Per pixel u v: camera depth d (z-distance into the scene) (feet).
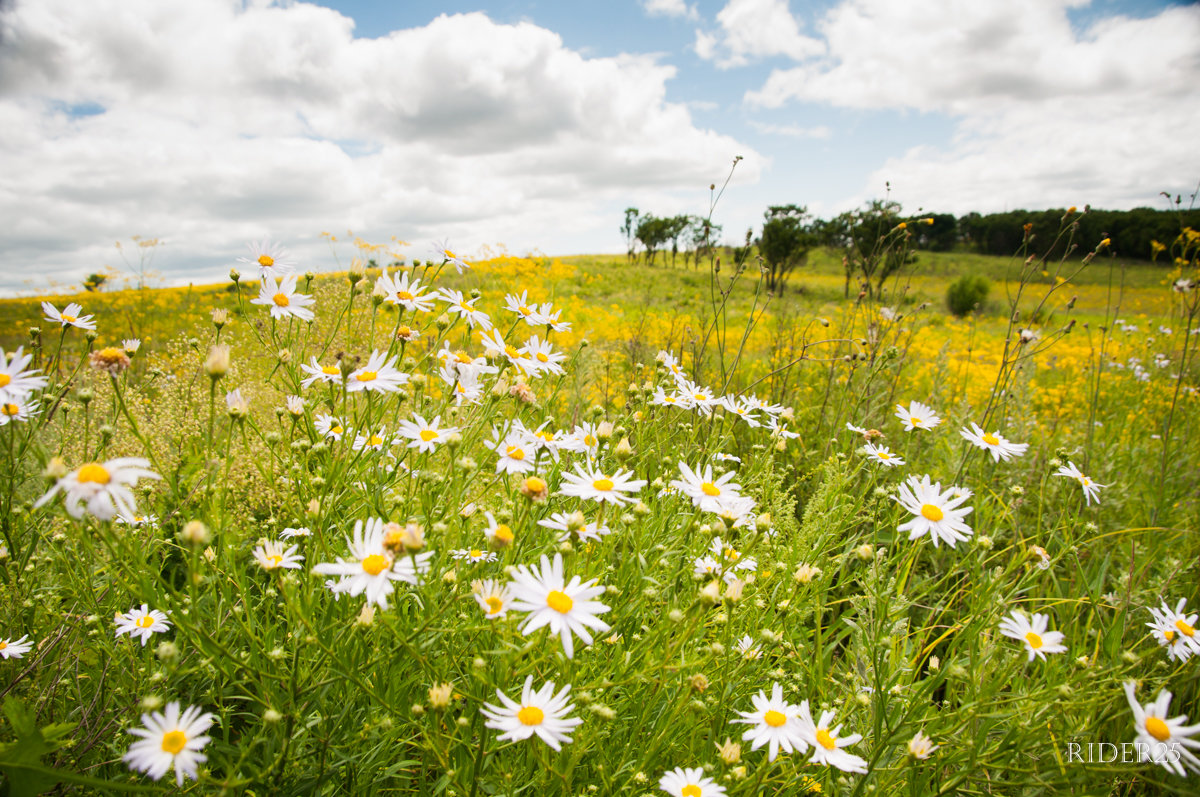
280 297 7.02
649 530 6.99
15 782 3.96
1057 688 5.53
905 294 15.16
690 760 5.43
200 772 4.21
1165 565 8.80
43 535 6.36
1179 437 13.85
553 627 4.45
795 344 17.74
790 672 6.98
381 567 4.66
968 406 13.34
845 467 9.13
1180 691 7.16
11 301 40.57
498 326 14.05
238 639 5.81
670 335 17.97
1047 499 11.32
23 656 6.23
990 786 6.05
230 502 7.96
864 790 5.72
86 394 5.73
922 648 7.39
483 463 6.48
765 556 7.59
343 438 5.94
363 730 4.90
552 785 5.01
